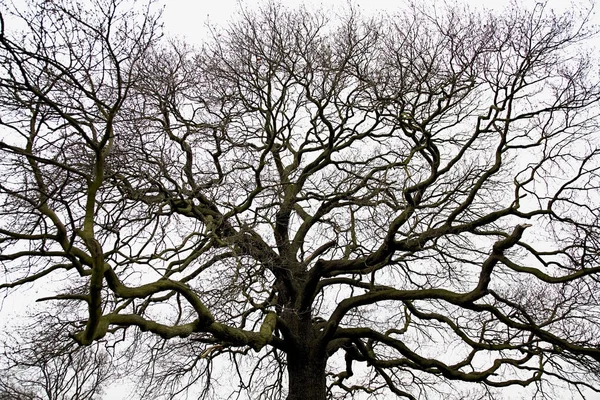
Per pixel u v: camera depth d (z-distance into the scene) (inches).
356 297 530.3
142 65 463.8
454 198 543.8
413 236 498.6
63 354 427.8
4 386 476.7
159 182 412.5
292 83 573.6
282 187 517.3
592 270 433.7
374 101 526.9
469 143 487.5
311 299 540.7
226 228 460.1
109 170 397.7
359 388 631.2
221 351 561.6
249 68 557.0
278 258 487.2
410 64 507.8
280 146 579.5
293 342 526.0
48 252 334.0
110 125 299.6
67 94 342.6
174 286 348.2
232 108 551.8
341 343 565.9
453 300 484.7
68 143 369.4
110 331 439.2
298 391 522.3
